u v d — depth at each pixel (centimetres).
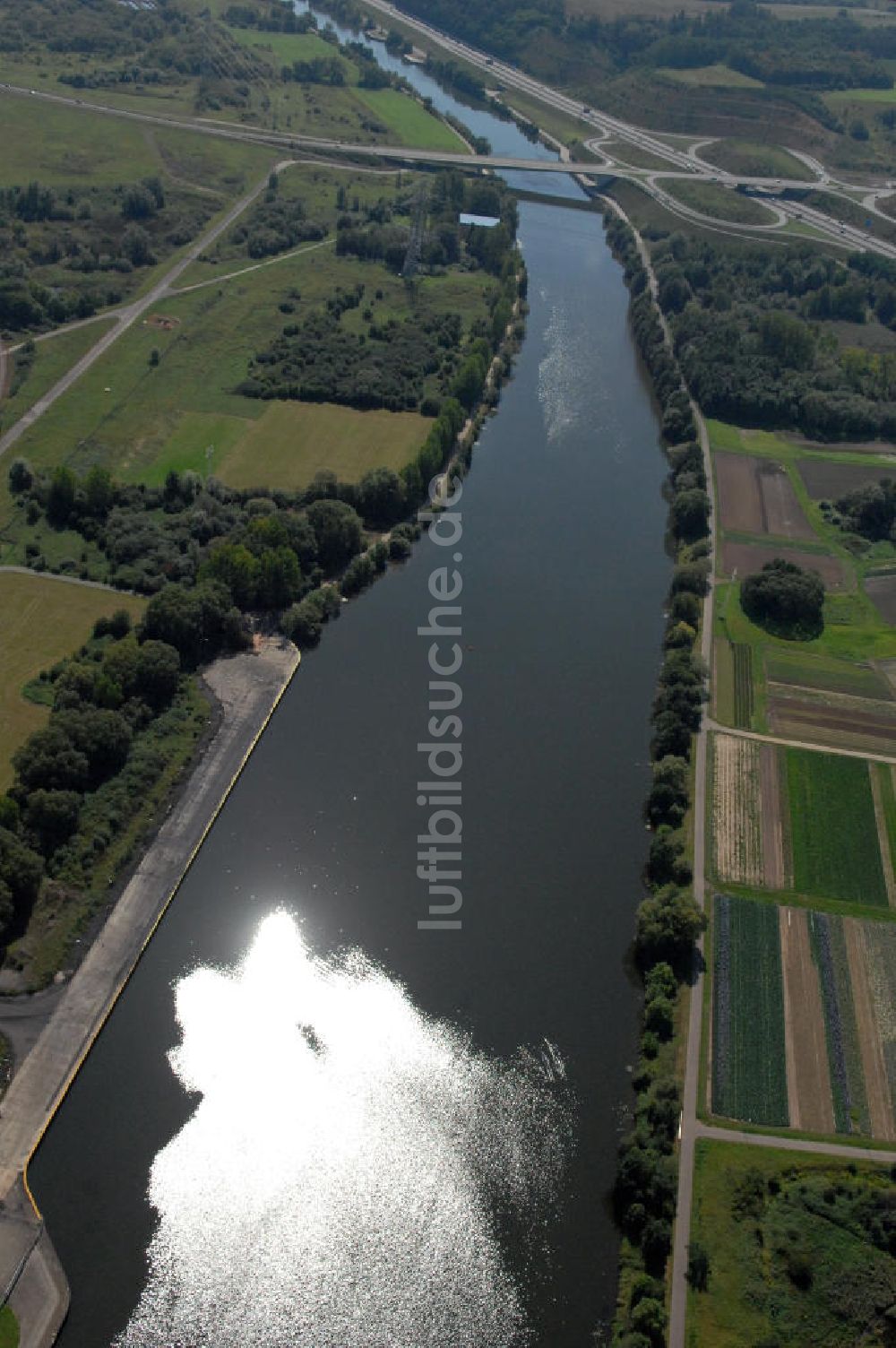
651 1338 12200
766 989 16200
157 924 16588
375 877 17688
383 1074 15188
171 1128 14300
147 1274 12950
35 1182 13600
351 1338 12650
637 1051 15550
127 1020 15412
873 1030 15800
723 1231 13238
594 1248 13438
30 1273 12694
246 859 17762
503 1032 15762
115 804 17788
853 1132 14488
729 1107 14638
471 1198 13925
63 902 16338
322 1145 14350
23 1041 14762
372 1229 13575
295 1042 15425
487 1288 13075
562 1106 14925
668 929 16412
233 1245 13300
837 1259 13062
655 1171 13538
